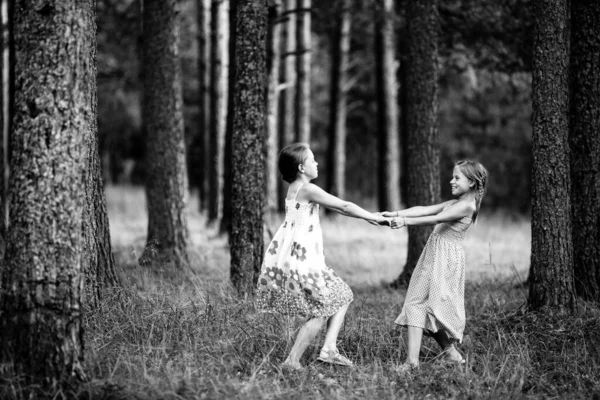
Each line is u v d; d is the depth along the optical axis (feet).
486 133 79.20
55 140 13.01
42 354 12.89
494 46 33.30
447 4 32.78
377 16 46.83
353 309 21.62
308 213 15.83
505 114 76.38
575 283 22.04
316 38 76.84
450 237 16.80
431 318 16.30
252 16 22.41
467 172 16.79
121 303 18.66
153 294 20.54
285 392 13.99
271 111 39.55
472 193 16.97
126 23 50.03
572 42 22.63
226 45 46.09
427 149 28.50
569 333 18.38
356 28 60.80
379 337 18.17
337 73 57.93
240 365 15.49
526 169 78.64
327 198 15.71
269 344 16.71
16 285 12.98
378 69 53.67
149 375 14.11
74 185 13.23
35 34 13.01
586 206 22.09
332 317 15.97
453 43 34.47
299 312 15.46
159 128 31.53
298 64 53.16
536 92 19.65
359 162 95.71
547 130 19.48
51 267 12.98
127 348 15.56
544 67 19.48
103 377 13.75
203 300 19.48
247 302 19.42
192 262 32.30
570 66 22.63
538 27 19.63
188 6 70.64
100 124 81.97
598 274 21.85
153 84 31.71
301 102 53.57
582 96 22.26
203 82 52.21
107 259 20.95
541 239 19.70
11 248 13.10
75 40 13.17
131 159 100.12
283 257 15.67
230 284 22.15
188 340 16.31
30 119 13.00
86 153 13.67
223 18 44.39
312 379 15.01
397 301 23.93
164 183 31.30
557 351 17.60
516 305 21.75
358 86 77.71
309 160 16.02
